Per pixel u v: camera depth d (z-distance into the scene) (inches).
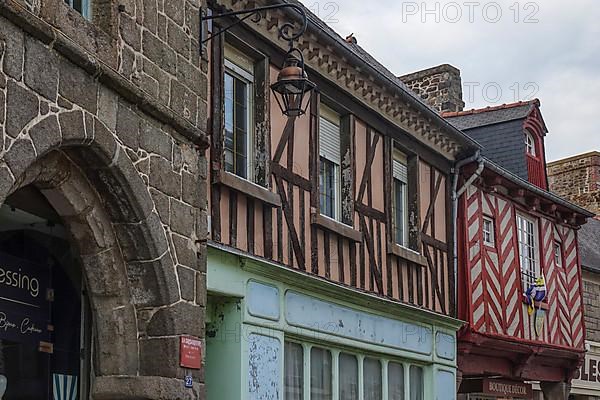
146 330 291.9
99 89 265.4
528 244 661.9
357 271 459.2
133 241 287.0
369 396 463.8
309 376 413.4
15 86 229.8
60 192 272.1
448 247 560.4
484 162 568.1
